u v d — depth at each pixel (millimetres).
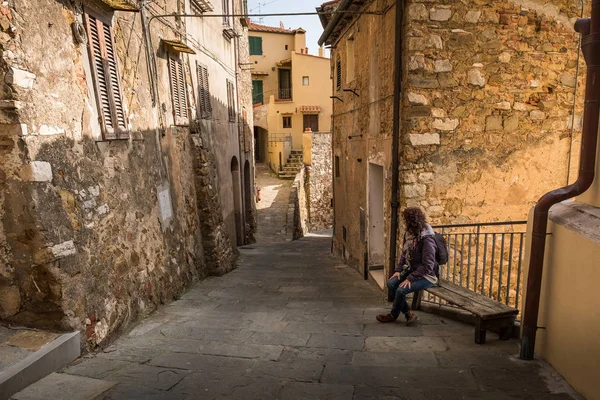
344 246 10617
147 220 5691
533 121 5688
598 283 2580
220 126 11117
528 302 3314
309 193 22156
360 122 8211
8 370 2986
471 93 5559
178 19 7848
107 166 4652
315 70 28375
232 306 6055
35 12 3523
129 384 3094
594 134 2957
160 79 6797
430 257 4281
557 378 3018
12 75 3232
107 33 4891
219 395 2916
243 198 14570
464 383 3027
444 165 5641
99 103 4527
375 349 3854
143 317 5195
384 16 6250
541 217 3184
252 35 30609
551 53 5602
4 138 3330
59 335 3592
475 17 5434
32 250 3502
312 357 3697
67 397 2877
